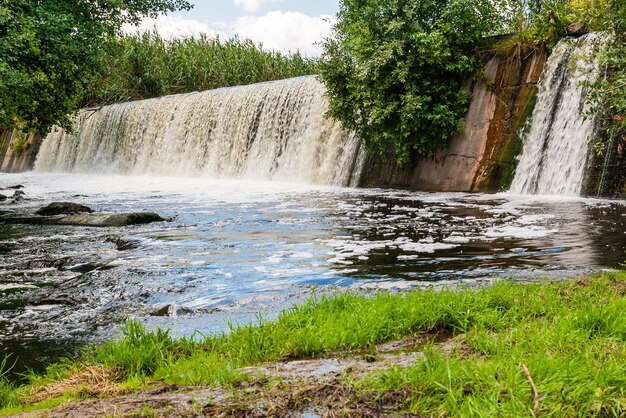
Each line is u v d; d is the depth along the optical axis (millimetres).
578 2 15812
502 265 7629
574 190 14633
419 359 3605
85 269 8125
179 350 4645
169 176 29312
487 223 11047
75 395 3795
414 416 3045
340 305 5578
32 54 15961
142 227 11984
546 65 16219
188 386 3744
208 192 19656
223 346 4617
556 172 15180
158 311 6059
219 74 37031
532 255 8148
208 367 4027
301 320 5051
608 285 6109
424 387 3281
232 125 26719
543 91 16109
